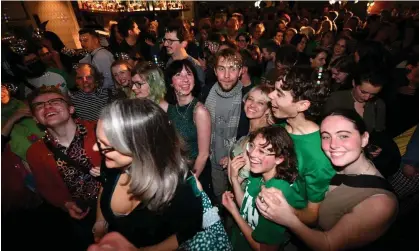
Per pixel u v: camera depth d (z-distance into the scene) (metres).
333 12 7.63
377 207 1.04
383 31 4.85
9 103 2.18
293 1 11.52
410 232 1.80
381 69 1.76
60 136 1.72
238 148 1.75
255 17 8.67
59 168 1.76
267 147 1.33
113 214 1.15
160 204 1.04
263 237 1.36
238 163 1.61
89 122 1.83
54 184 1.80
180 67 1.85
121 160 1.03
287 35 5.29
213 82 2.82
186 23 4.93
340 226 1.09
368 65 1.78
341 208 1.15
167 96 2.02
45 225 2.57
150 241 1.12
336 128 1.12
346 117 1.13
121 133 0.96
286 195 1.35
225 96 2.16
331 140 1.15
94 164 1.78
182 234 1.12
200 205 1.15
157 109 1.04
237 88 2.17
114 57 3.97
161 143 1.02
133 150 0.97
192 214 1.11
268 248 1.38
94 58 3.63
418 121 2.52
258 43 5.24
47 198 1.86
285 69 1.48
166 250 1.11
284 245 1.46
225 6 12.41
